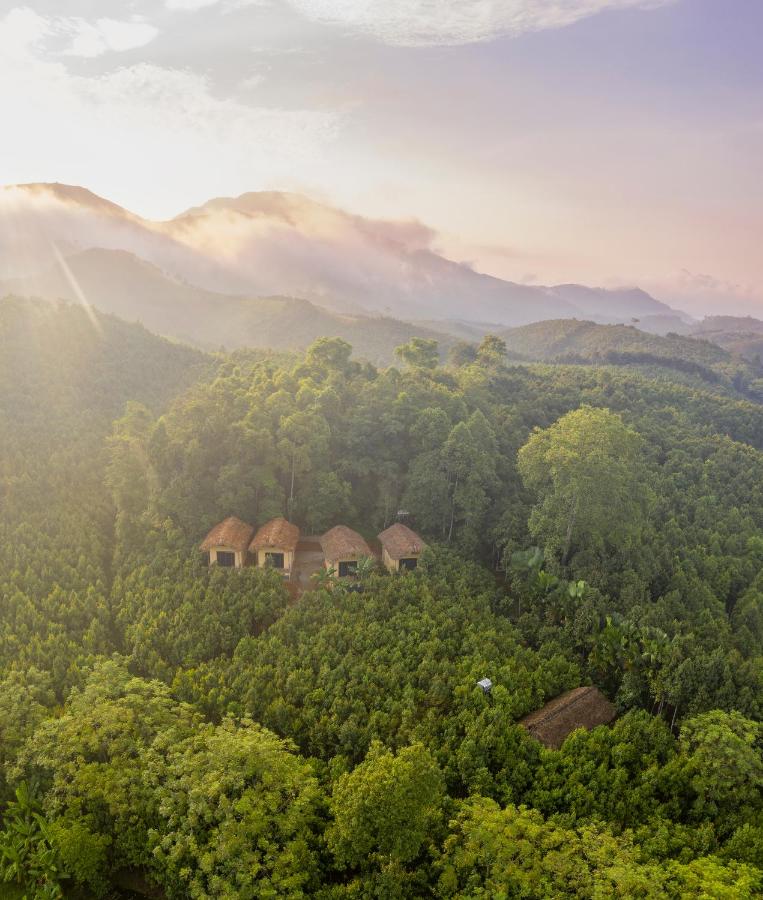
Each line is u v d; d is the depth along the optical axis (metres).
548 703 35.78
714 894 21.52
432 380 79.50
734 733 29.55
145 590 45.03
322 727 32.00
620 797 28.77
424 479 56.75
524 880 22.28
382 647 38.41
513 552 49.88
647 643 37.25
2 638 40.78
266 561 48.78
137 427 69.88
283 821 24.08
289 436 57.00
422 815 24.50
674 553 53.88
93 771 27.48
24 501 58.19
